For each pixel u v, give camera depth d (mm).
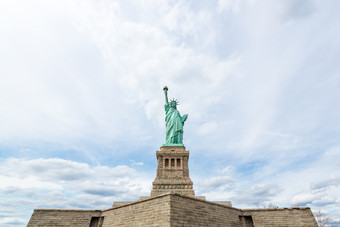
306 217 37312
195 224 29312
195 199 31844
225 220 35031
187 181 60781
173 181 60781
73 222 38281
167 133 82312
